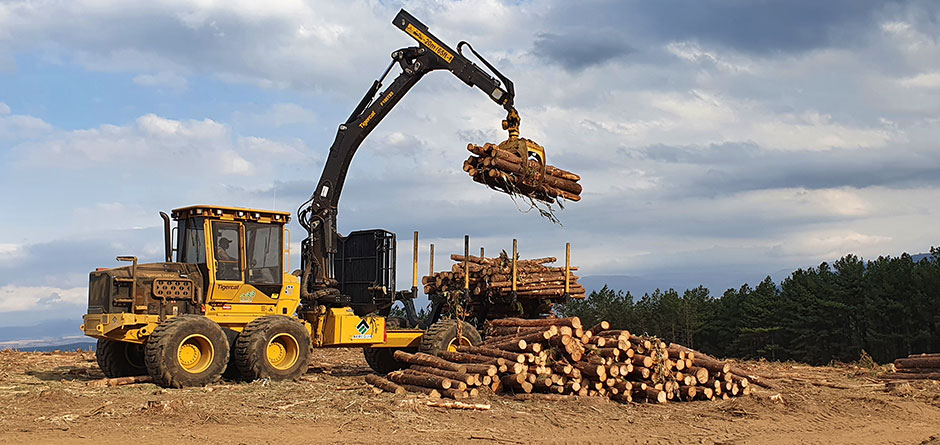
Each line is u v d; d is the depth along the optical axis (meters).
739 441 9.20
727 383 12.12
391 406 10.40
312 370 16.53
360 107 15.77
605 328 12.45
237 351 13.23
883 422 10.91
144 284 13.05
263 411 9.90
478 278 17.22
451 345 15.18
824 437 9.66
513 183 14.86
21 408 9.77
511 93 15.73
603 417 10.36
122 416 9.26
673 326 65.31
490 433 9.06
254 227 14.09
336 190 15.52
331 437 8.51
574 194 16.23
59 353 20.27
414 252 16.70
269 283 14.12
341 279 16.62
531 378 11.66
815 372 18.45
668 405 11.54
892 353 50.94
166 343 12.24
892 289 49.88
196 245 13.80
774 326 57.25
